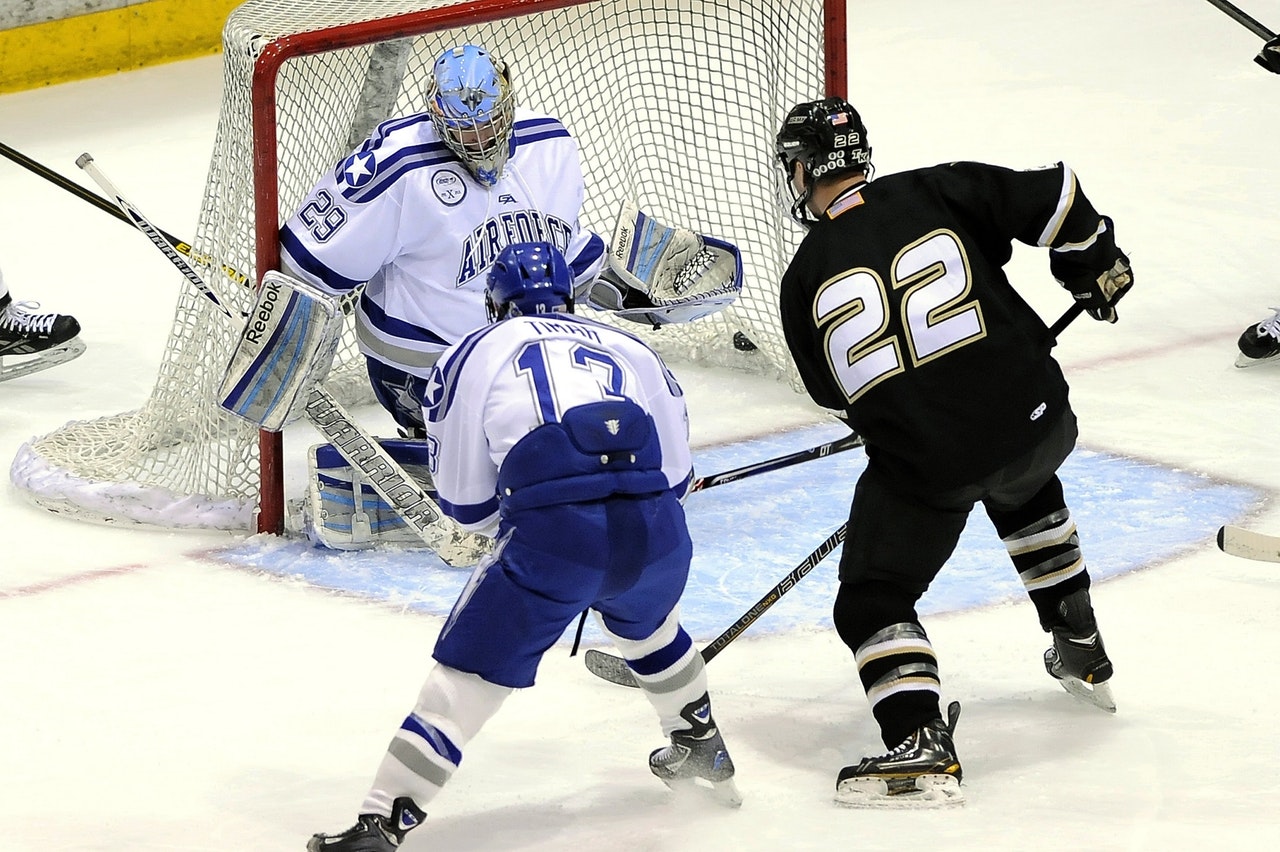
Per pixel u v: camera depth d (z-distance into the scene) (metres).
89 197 17.95
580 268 17.09
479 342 10.02
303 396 15.94
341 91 18.86
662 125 23.11
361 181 15.83
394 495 15.90
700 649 13.79
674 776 10.91
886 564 11.01
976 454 10.67
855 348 10.75
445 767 9.73
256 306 15.63
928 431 10.62
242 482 17.70
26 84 46.19
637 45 37.59
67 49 46.69
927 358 10.68
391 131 16.11
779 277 21.31
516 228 16.36
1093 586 14.59
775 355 21.41
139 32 48.19
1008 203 10.98
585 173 23.83
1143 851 9.73
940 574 15.16
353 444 16.09
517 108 16.91
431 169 15.97
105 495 17.50
